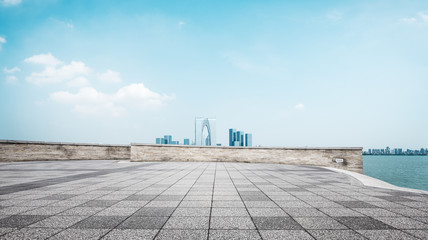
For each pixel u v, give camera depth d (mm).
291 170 12125
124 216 3771
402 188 6676
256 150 17578
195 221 3537
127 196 5320
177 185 6914
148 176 8984
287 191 6070
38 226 3273
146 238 2854
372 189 6469
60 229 3156
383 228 3277
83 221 3508
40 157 17047
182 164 15375
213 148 17875
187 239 2830
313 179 8539
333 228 3270
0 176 8734
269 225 3379
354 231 3152
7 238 2816
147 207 4348
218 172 10664
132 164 15133
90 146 19688
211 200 4961
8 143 15328
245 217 3758
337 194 5711
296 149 16938
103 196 5309
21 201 4785
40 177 8492
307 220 3629
